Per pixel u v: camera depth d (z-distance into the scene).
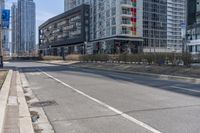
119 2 91.19
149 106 9.11
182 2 123.06
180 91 12.67
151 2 109.88
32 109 9.09
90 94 12.09
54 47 149.00
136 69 27.05
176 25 121.19
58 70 31.97
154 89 13.52
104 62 41.91
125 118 7.57
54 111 8.73
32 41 140.12
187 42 66.38
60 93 12.66
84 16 112.00
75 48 121.94
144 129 6.48
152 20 110.50
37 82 17.81
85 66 40.12
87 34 112.31
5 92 11.97
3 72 24.91
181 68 23.03
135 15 94.62
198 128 6.47
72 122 7.31
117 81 17.89
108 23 96.25
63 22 134.75
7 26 33.69
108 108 8.95
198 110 8.38
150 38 109.25
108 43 95.44
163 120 7.25
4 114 7.58
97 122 7.23
